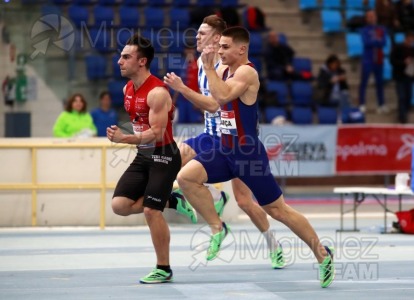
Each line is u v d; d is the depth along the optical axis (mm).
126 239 22812
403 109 42375
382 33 42125
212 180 15906
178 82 14727
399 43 43438
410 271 17062
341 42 45125
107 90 35781
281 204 15078
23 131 33344
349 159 35375
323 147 34969
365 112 43094
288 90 40156
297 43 44594
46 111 34438
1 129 33219
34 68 34438
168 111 15070
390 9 44781
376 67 42219
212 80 14680
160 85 15039
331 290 14734
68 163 25703
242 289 14805
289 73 40281
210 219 16375
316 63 44344
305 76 40656
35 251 20281
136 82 15117
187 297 13922
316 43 44875
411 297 14023
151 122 14852
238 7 42531
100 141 26391
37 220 25656
